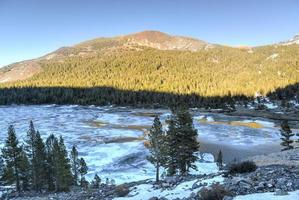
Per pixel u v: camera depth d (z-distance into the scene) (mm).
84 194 27438
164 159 34438
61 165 44719
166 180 24984
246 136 94500
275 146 82000
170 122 38938
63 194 30875
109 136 93312
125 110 173500
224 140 88812
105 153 71812
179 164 38562
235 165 21688
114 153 71562
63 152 45750
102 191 26625
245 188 17078
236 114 150250
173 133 38438
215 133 98750
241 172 21281
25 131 102188
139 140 87250
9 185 52188
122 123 123625
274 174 19062
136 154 69188
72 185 48125
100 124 120312
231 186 17719
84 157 68688
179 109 38844
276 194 15094
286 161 23500
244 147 81000
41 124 118438
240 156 71688
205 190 16938
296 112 150875
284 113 150250
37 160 46875
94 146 79250
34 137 47438
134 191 23797
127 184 28250
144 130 105625
